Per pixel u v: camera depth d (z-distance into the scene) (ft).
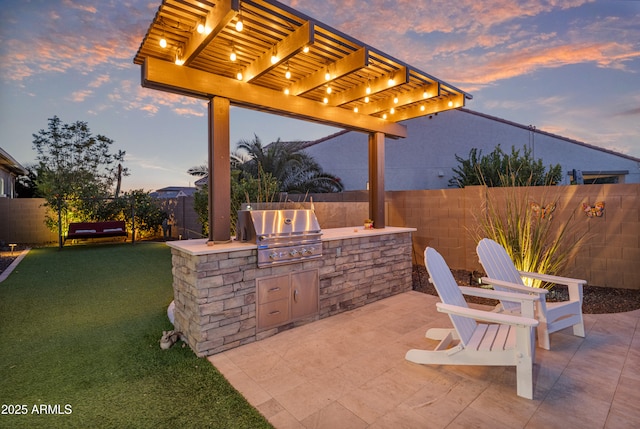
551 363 8.84
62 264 23.29
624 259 15.29
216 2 7.84
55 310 13.43
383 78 12.62
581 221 16.24
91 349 9.77
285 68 11.63
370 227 16.19
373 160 16.85
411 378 8.21
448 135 41.73
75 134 48.01
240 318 10.12
